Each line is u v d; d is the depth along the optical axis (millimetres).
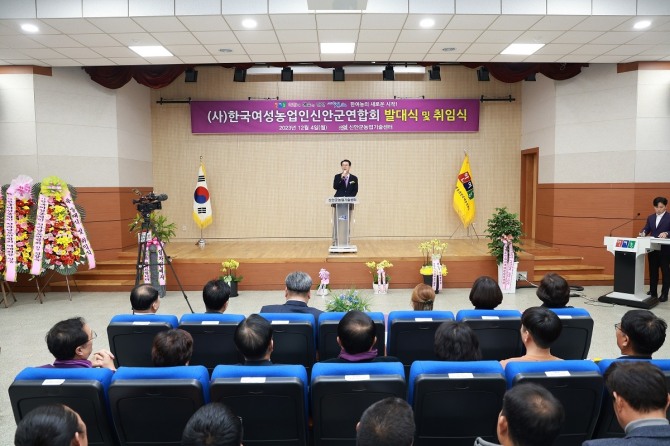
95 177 8945
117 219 9172
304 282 4059
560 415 1380
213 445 1357
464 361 2328
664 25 6270
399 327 3311
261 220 10984
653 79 8344
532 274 8367
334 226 8875
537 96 10055
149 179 10641
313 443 2445
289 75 9969
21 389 2207
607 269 8852
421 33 6523
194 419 1400
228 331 3354
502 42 6953
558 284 3752
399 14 5809
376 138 10891
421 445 2371
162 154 10844
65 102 8617
